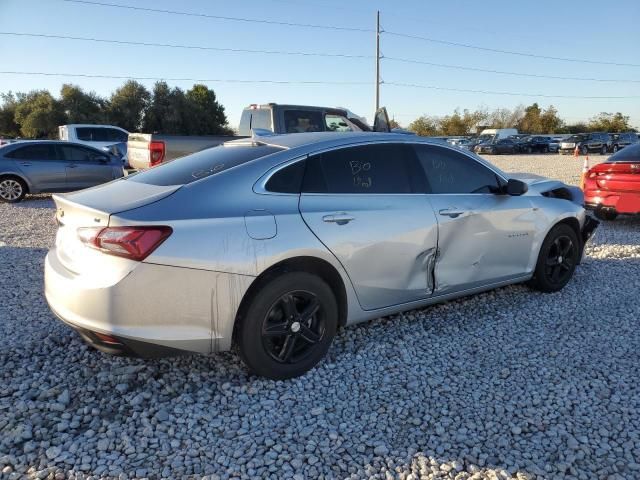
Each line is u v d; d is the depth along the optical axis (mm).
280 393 3365
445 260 4285
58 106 50781
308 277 3473
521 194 4625
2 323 4371
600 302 5039
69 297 3090
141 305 2986
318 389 3418
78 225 3211
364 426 3027
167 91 53719
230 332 3240
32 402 3186
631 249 7102
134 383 3465
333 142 3891
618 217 10062
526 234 4879
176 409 3131
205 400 3264
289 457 2734
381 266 3867
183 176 3533
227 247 3164
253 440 2877
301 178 3643
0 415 3059
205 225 3141
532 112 79750
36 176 12422
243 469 2637
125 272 2957
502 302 5035
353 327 4387
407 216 3996
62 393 3268
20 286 5355
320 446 2824
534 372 3654
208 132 56344
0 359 3738
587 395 3352
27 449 2744
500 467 2666
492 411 3180
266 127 9938
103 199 3305
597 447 2830
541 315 4703
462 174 4535
